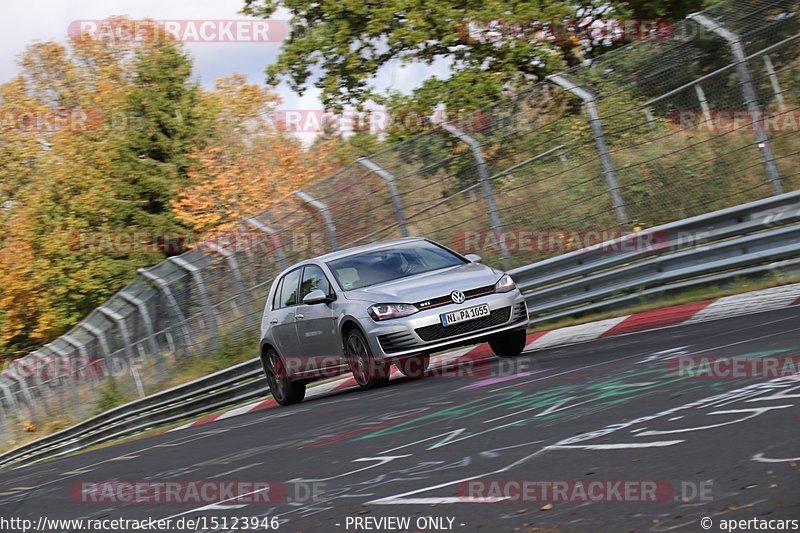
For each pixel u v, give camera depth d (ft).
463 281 79.20
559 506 31.58
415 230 119.85
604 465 36.01
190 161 333.83
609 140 108.78
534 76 185.47
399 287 79.82
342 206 125.90
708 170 105.09
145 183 331.16
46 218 325.83
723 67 100.37
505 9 177.37
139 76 344.69
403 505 36.04
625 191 109.70
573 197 111.55
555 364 70.44
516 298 80.12
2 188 392.27
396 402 67.97
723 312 81.30
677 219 106.83
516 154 113.91
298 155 286.46
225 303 143.23
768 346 55.01
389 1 184.03
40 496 61.52
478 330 77.87
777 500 27.71
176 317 150.10
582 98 108.68
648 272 100.68
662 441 37.78
